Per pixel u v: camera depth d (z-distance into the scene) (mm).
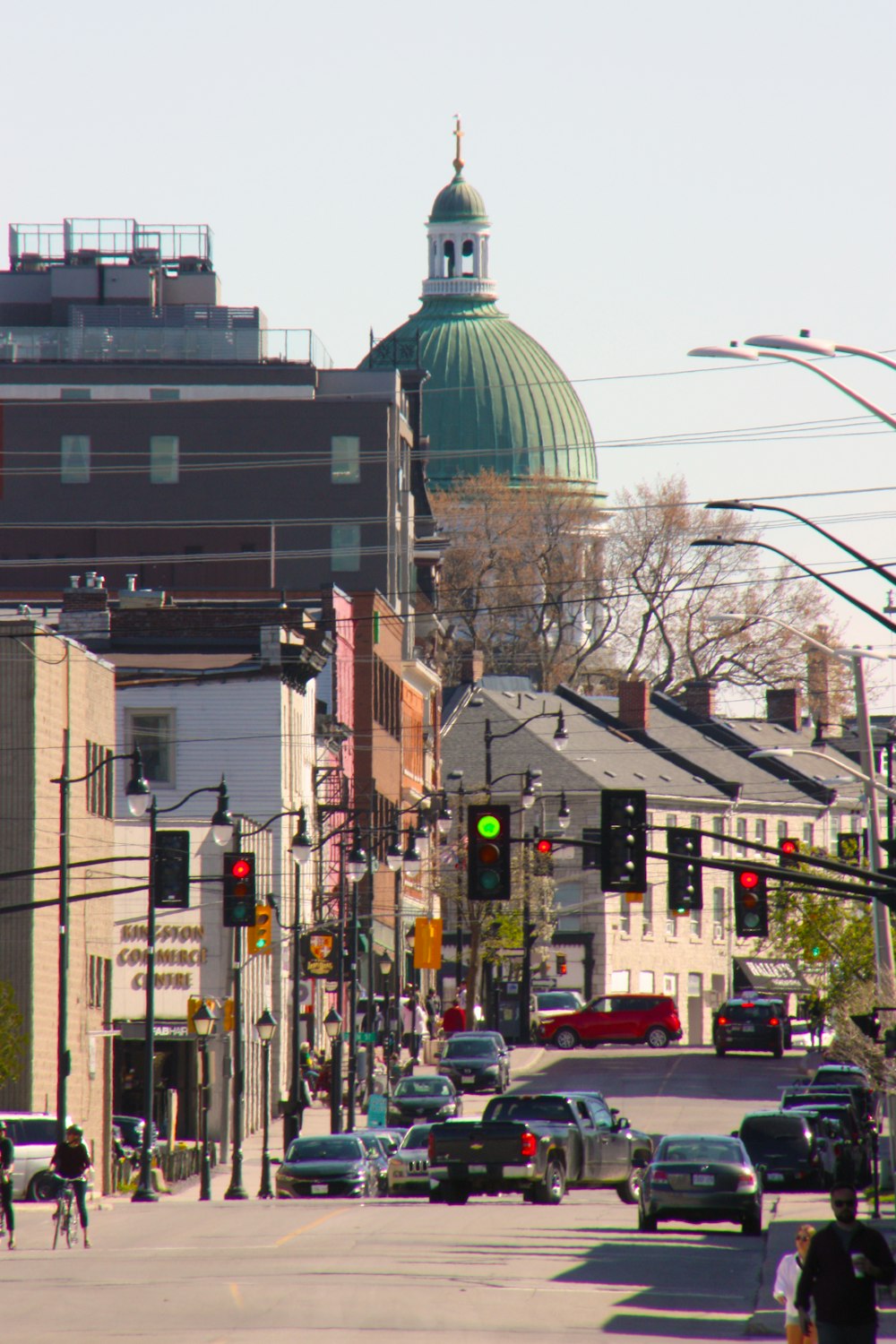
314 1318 89188
